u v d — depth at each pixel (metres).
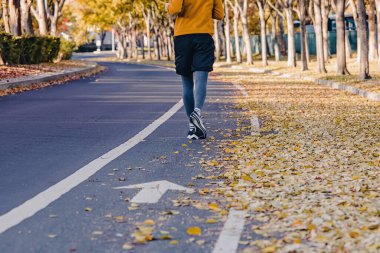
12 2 36.41
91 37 125.50
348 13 67.62
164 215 5.14
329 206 5.39
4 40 32.41
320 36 31.17
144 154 8.16
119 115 13.12
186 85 9.59
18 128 10.80
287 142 9.35
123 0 76.31
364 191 6.06
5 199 5.66
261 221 4.96
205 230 4.72
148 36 76.88
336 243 4.35
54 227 4.77
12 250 4.22
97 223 4.89
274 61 56.25
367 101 17.12
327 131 10.70
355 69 32.59
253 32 85.44
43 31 42.44
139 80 28.61
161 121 11.98
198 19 8.95
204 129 9.48
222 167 7.35
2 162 7.53
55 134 10.05
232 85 24.48
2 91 20.67
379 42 36.75
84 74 34.28
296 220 4.93
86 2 83.94
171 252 4.21
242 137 9.88
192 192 6.00
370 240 4.38
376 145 9.12
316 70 32.25
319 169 7.21
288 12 40.41
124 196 5.81
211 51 9.11
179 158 7.90
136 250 4.25
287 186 6.25
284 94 19.69
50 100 17.17
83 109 14.47
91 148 8.62
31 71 30.44
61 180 6.49
